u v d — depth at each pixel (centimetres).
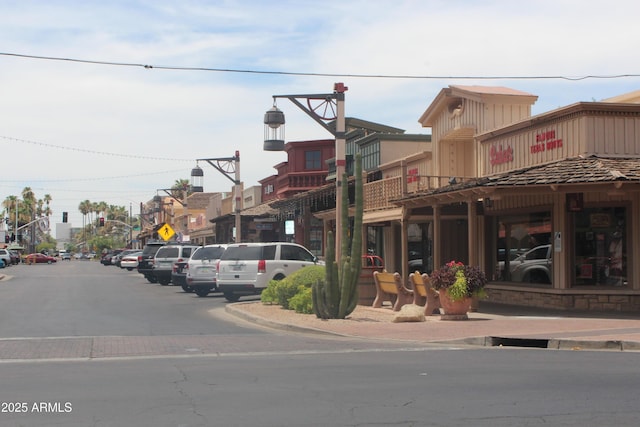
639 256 1825
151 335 1573
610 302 1858
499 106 2327
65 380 1015
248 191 6062
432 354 1260
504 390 909
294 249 2536
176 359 1227
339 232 2175
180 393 913
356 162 1816
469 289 1720
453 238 2652
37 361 1210
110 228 18275
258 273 2450
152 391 928
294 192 4822
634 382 959
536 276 2031
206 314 2091
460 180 2422
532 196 2019
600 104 1820
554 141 1948
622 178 1617
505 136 2194
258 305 2202
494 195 1736
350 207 3209
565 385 939
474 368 1087
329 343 1433
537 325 1574
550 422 743
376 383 969
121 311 2178
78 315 2038
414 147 3412
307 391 918
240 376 1037
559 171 1727
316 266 2147
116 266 7488
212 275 2780
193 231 7862
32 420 773
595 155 1825
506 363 1134
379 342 1444
